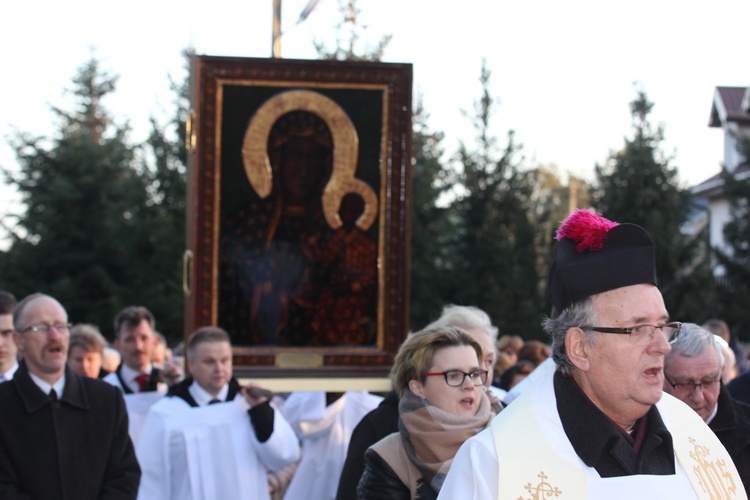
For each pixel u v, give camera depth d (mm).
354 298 6957
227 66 6801
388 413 4324
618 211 22906
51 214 26500
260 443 5688
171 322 23984
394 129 6953
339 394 6723
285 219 6902
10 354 5898
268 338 6859
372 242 6980
